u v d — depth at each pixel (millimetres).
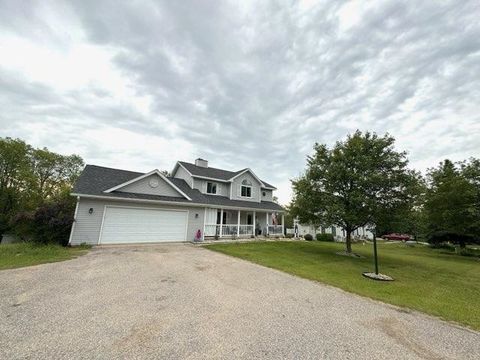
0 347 2945
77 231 12203
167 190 16219
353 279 8008
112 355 2871
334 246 19953
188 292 5469
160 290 5516
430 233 25312
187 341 3305
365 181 13039
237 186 22922
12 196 23453
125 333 3447
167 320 3961
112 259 8930
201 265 8586
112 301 4703
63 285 5566
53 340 3166
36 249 9820
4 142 23031
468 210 19625
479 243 22469
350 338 3668
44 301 4539
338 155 14469
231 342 3342
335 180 14133
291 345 3354
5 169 23484
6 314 3914
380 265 11844
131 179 15227
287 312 4609
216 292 5570
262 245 16078
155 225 14828
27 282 5695
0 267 7082
